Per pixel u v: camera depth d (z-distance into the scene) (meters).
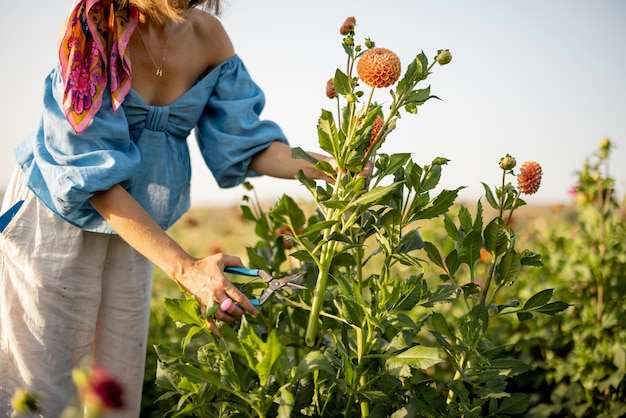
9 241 1.86
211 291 1.58
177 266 1.63
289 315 2.10
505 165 1.64
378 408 1.64
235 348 1.95
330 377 1.70
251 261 2.10
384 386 1.71
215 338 1.53
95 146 1.74
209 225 6.70
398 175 1.70
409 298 1.59
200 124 2.10
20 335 1.85
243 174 2.07
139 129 1.91
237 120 2.04
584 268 2.95
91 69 1.73
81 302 1.89
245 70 2.12
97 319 1.98
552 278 3.15
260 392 1.39
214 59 2.05
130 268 1.98
